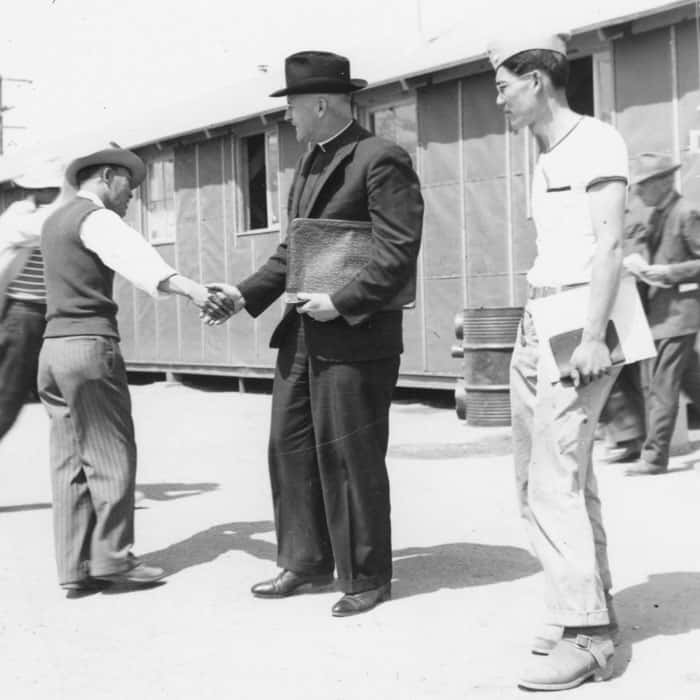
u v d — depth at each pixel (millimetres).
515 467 4414
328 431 5121
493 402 11102
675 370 7789
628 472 8039
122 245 5398
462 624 4875
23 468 9555
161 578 5801
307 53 5105
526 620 4898
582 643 4121
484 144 12117
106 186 5664
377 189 4996
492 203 12070
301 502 5434
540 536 4191
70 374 5473
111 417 5555
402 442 10250
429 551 6160
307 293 5035
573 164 4090
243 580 5770
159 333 17578
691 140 10062
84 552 5602
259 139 15680
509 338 11062
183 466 9406
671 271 5621
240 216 15852
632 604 5043
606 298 4020
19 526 7250
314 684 4246
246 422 12352
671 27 10188
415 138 12992
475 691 4102
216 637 4863
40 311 7473
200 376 18406
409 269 5008
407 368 13188
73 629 5055
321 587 5598
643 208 5719
